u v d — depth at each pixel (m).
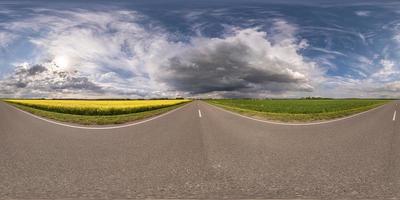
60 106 30.56
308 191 4.70
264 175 5.66
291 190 4.75
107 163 6.64
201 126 14.90
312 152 7.91
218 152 7.96
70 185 5.00
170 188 4.87
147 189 4.81
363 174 5.70
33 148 8.46
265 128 13.88
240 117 21.25
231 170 6.04
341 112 27.12
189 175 5.67
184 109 34.62
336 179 5.36
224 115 23.50
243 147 8.73
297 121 17.83
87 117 21.38
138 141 9.90
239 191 4.71
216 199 4.36
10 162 6.68
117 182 5.20
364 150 8.18
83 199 4.34
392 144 9.20
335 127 14.20
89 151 8.05
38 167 6.23
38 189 4.78
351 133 11.89
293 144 9.23
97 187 4.90
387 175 5.62
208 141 9.91
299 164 6.54
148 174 5.73
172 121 17.98
